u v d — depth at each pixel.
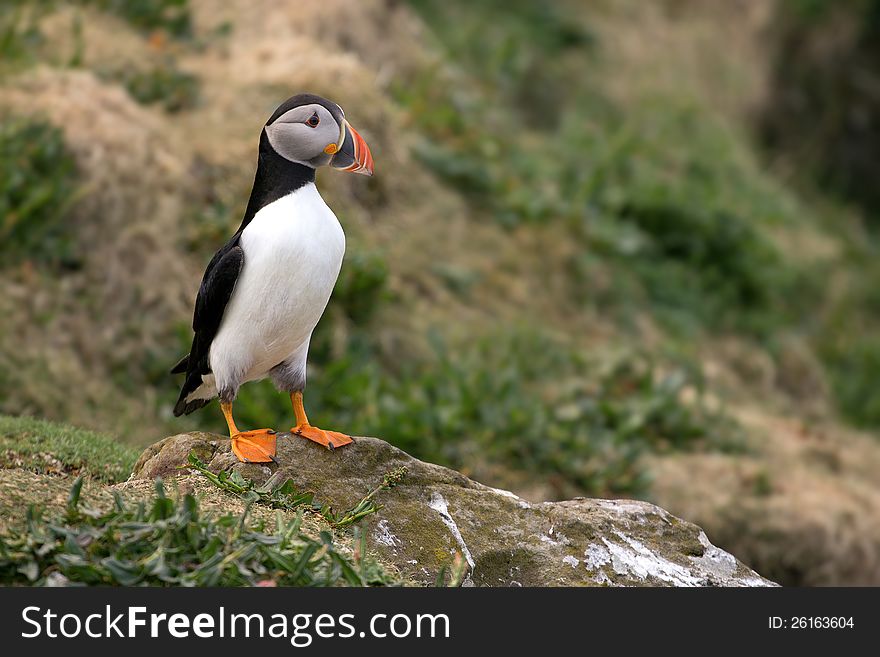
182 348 10.47
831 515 11.76
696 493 11.53
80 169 11.12
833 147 26.16
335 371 10.63
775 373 16.41
